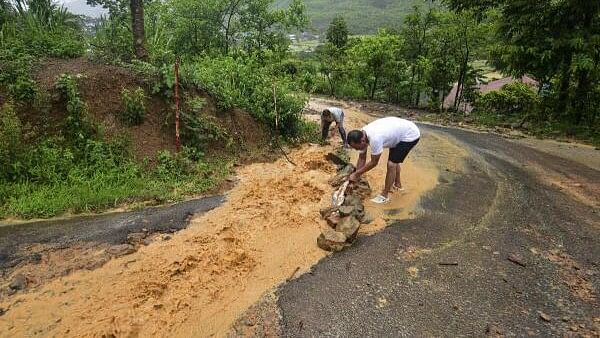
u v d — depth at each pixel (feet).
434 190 21.43
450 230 17.02
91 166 20.89
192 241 15.92
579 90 40.81
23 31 26.32
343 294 12.84
